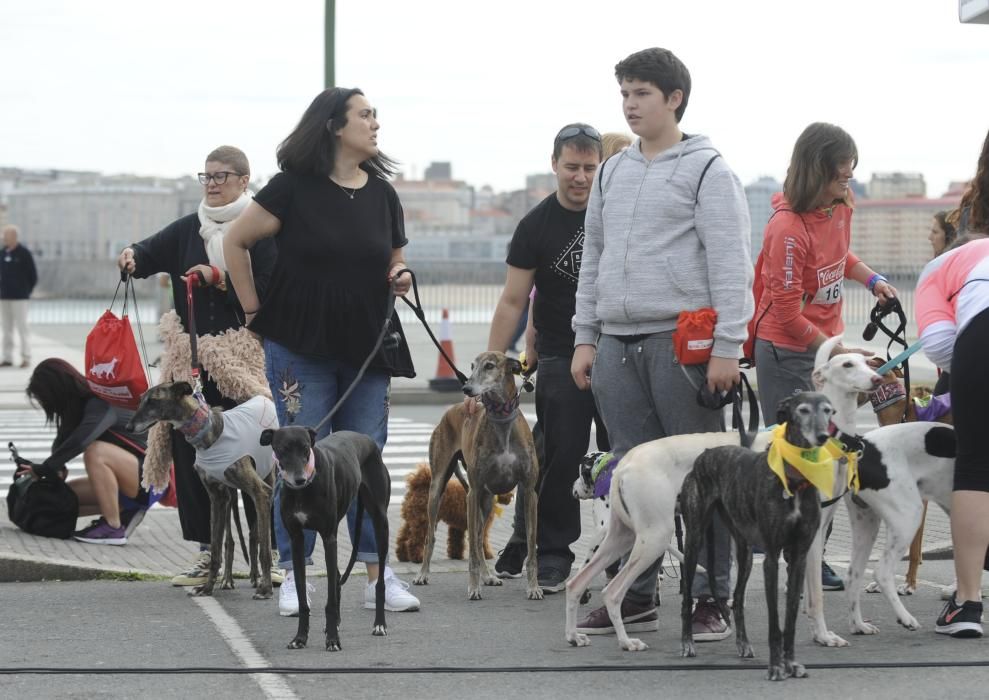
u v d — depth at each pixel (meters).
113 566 8.01
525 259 7.48
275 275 6.79
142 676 5.34
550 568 7.39
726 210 6.06
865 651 5.84
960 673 5.40
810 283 7.16
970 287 6.18
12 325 23.25
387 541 6.31
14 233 23.11
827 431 5.18
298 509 5.78
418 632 6.25
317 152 6.74
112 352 8.68
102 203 76.38
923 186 63.56
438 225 98.31
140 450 9.02
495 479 7.15
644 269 6.17
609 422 6.45
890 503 6.31
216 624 6.38
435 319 37.97
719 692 5.13
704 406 6.13
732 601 6.34
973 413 6.03
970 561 6.11
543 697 5.06
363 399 6.88
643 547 5.80
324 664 5.57
